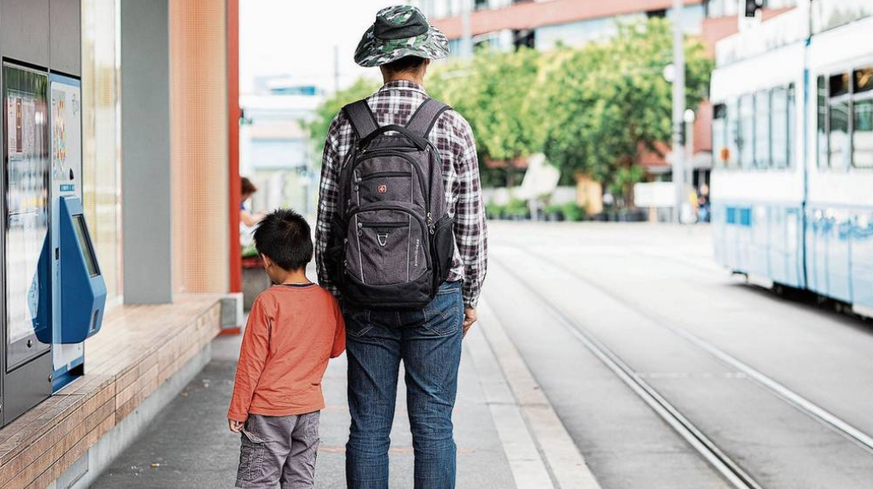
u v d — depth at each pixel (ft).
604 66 174.50
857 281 42.19
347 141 14.15
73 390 17.83
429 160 13.62
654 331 43.42
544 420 26.48
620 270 74.64
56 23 17.87
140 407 23.50
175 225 35.76
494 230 148.97
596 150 175.83
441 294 13.99
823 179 46.11
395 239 13.30
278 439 14.82
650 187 153.99
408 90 14.10
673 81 163.12
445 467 14.32
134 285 31.63
